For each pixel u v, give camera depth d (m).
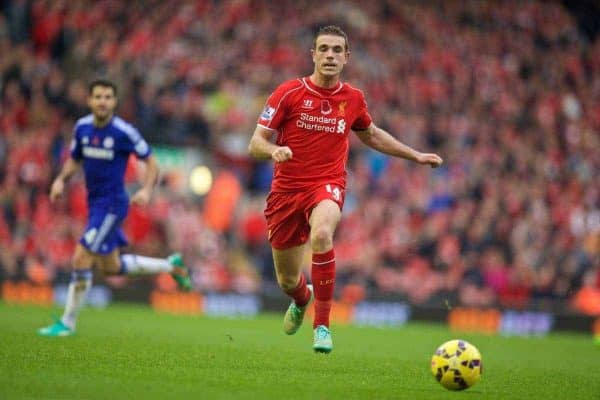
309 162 18.95
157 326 31.17
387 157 53.84
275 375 17.53
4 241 44.06
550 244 48.12
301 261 19.92
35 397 14.17
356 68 61.66
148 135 50.97
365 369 19.55
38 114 48.84
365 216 49.62
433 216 48.97
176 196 49.22
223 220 50.47
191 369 17.84
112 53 55.59
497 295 45.19
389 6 68.38
